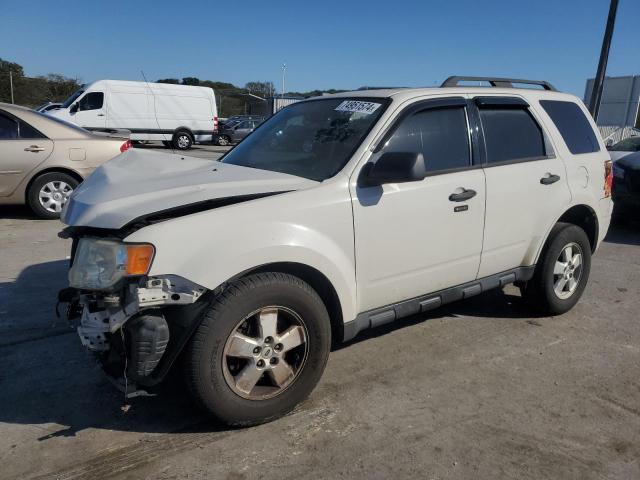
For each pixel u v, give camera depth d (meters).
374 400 3.40
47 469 2.72
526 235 4.34
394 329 4.51
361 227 3.32
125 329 2.76
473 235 3.94
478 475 2.72
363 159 3.39
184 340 2.78
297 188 3.18
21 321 4.45
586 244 4.84
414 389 3.54
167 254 2.71
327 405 3.33
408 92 3.80
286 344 3.08
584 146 4.89
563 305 4.78
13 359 3.83
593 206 4.85
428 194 3.62
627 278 6.09
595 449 2.95
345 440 2.99
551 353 4.11
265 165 3.77
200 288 2.75
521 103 4.41
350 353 4.05
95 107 22.42
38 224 7.96
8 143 7.87
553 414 3.28
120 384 2.87
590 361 3.99
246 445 2.93
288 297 3.00
